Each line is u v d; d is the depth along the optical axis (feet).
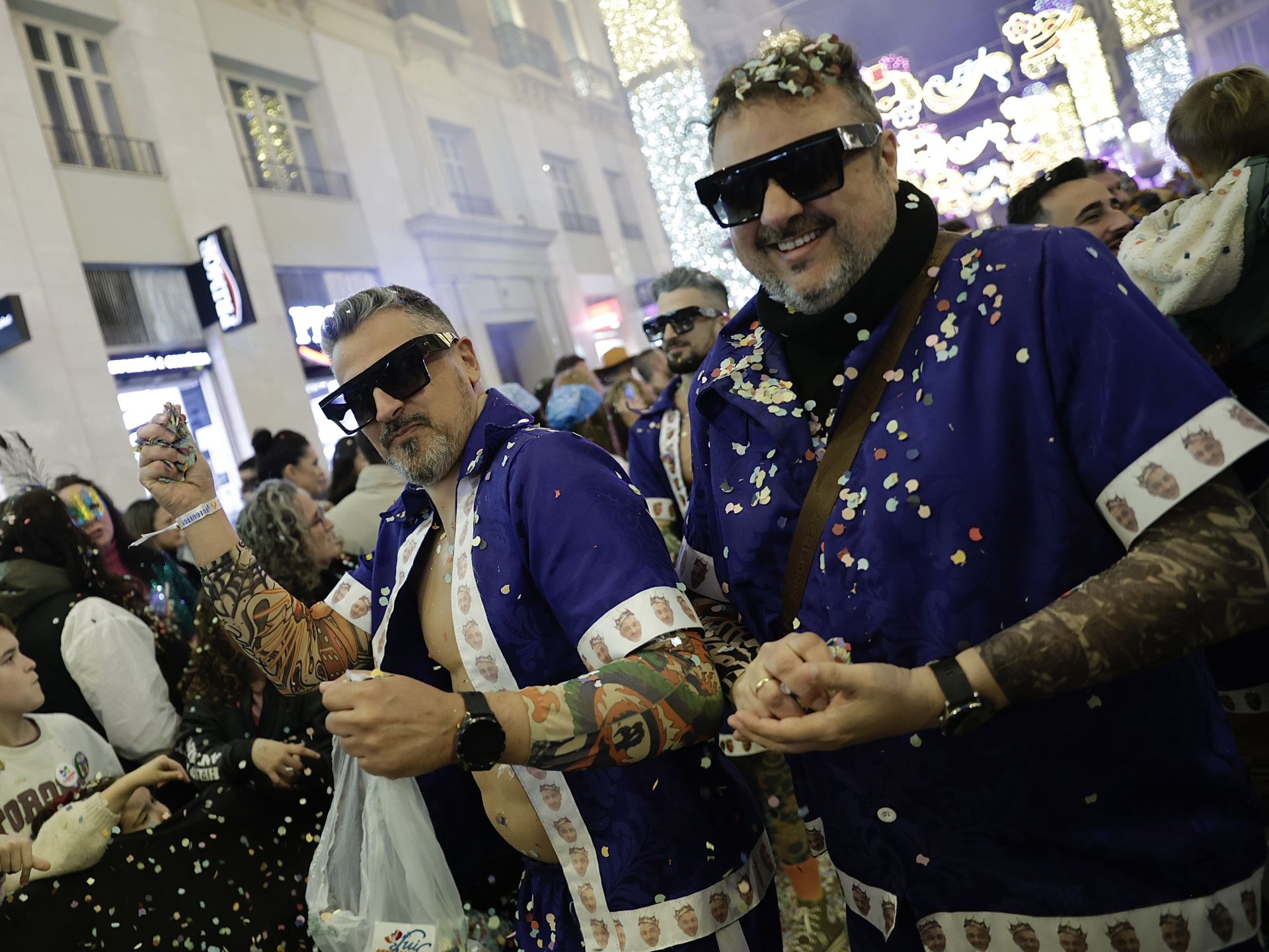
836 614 3.66
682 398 9.86
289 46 40.04
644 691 3.66
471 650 4.37
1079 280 3.29
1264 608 2.97
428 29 48.44
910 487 3.47
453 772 5.17
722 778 4.62
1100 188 8.52
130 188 30.25
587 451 4.35
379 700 3.34
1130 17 26.50
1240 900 3.42
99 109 30.71
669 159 25.63
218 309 31.30
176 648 8.93
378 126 43.70
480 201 51.29
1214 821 3.47
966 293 3.52
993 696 3.02
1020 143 20.17
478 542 4.38
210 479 5.19
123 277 29.58
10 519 8.20
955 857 3.57
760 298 4.09
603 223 62.28
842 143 3.51
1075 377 3.31
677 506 9.73
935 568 3.43
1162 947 3.35
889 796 3.66
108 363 26.94
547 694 3.57
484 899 5.33
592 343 57.67
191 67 33.19
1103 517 3.36
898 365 3.65
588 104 63.87
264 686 7.48
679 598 3.98
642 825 4.21
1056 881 3.44
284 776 6.77
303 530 8.43
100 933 5.99
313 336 37.01
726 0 31.71
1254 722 5.90
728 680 4.04
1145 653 2.98
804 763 4.02
